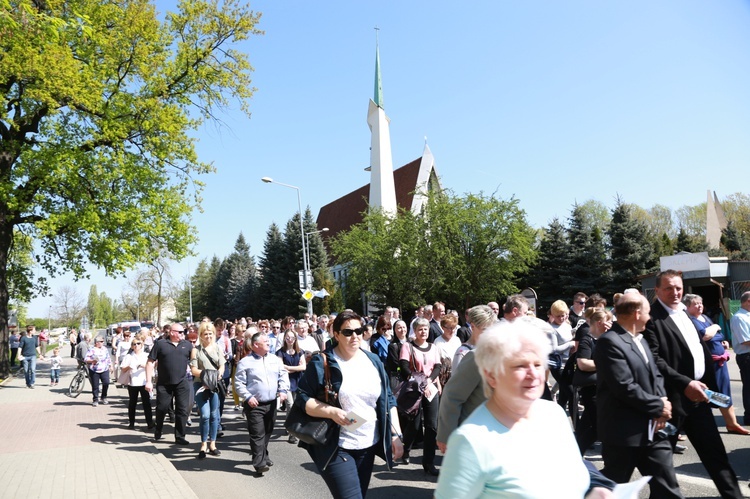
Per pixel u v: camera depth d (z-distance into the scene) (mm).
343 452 3930
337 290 52906
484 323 5129
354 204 80062
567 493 2088
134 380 11055
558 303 8016
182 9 23234
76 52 21078
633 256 41031
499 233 38938
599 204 71688
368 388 4035
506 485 2043
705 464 4570
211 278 97562
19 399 16094
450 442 2166
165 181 23516
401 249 41438
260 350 7383
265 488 6578
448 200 41312
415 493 6078
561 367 7953
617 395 3971
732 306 22828
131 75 22594
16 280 26406
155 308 98875
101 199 22234
